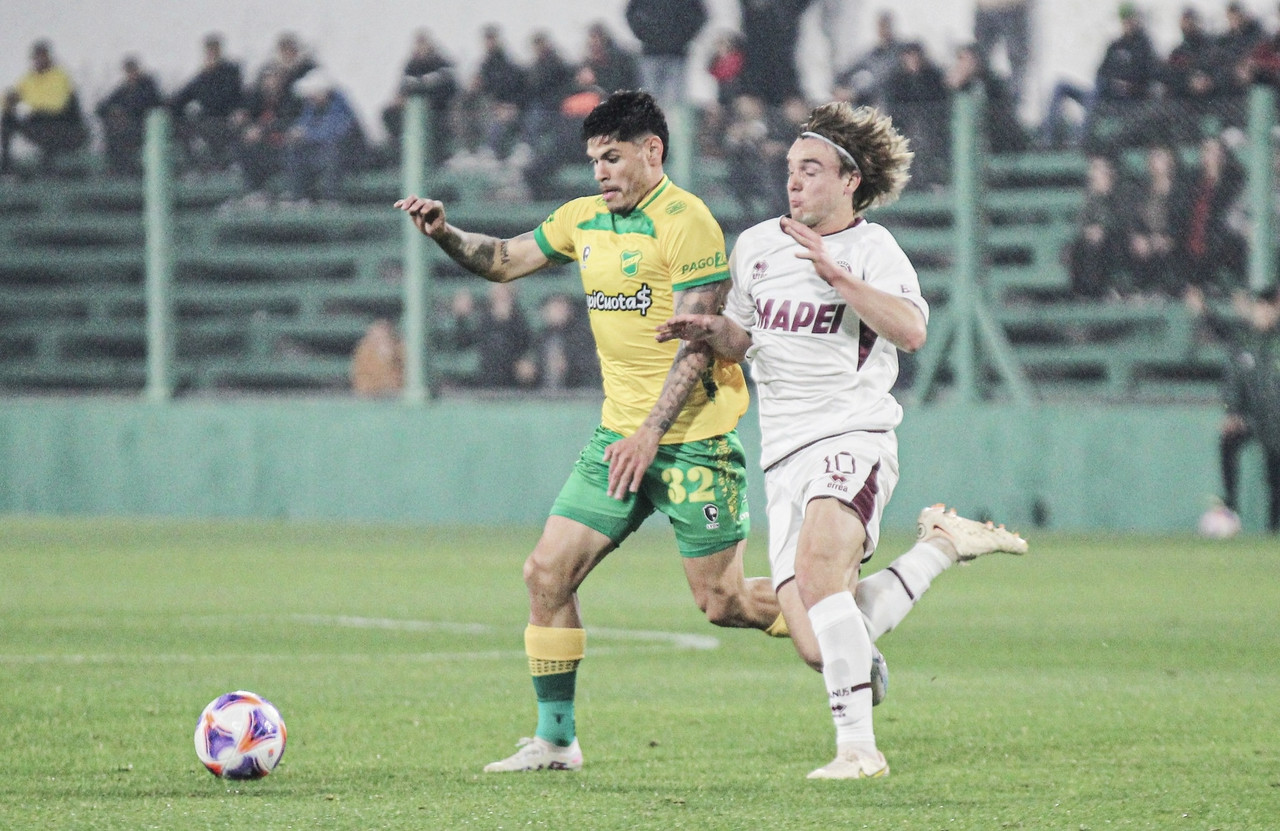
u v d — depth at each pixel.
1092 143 57.97
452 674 25.20
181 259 66.81
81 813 14.59
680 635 30.77
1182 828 14.05
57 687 23.42
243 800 15.33
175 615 33.44
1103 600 36.56
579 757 17.61
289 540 53.19
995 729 20.08
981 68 60.25
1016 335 60.47
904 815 14.55
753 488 57.81
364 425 62.50
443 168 63.12
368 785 16.27
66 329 68.56
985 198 57.66
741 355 17.70
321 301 66.69
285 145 66.12
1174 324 58.50
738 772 17.16
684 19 62.97
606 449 18.02
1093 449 55.91
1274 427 53.50
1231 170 56.38
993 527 17.97
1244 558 46.28
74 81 69.00
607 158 18.28
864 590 17.47
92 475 65.75
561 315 61.53
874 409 17.23
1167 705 22.03
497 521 60.84
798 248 17.38
